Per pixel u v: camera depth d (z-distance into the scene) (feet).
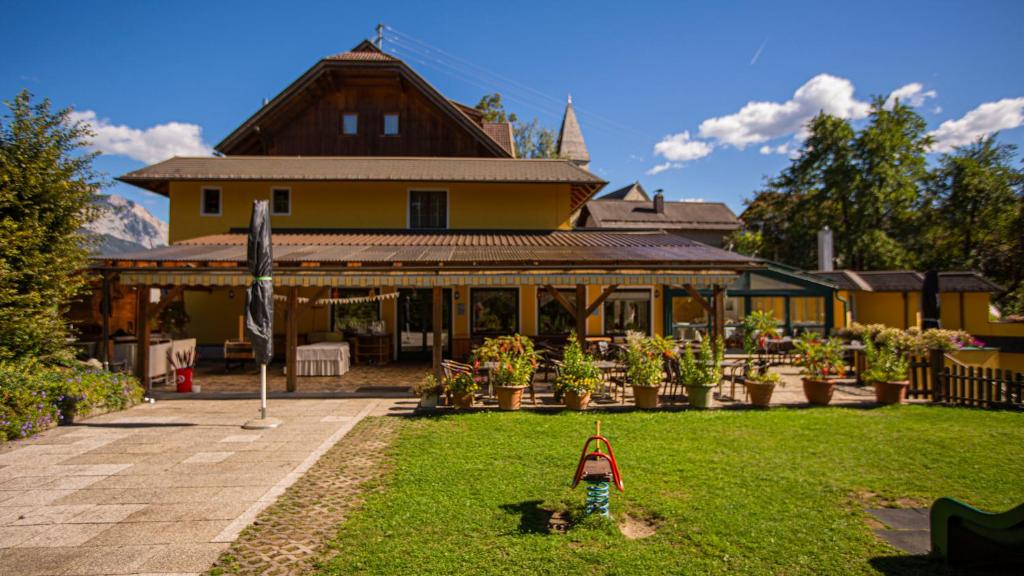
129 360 49.83
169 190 70.28
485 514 19.19
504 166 75.97
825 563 15.88
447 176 70.38
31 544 17.43
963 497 21.02
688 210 162.61
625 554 16.20
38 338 37.14
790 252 135.03
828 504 20.21
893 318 80.07
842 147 124.98
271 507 20.24
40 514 19.83
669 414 35.58
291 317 44.50
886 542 17.26
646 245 58.03
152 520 19.26
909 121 123.95
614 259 45.14
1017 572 15.33
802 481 22.57
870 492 21.56
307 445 29.04
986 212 115.75
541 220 73.20
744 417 34.58
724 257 47.62
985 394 37.68
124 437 30.89
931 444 28.14
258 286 34.53
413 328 71.05
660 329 71.72
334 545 16.87
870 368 40.75
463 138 85.15
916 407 37.52
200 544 17.34
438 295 42.57
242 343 57.93
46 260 37.60
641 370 37.32
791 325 71.10
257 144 86.79
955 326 80.18
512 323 70.38
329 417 35.83
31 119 37.60
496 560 15.90
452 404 38.86
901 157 123.24
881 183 123.13
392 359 69.82
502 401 36.99
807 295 66.74
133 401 39.96
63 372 36.70
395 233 69.67
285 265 44.29
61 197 38.50
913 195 121.39
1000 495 21.24
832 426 32.04
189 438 30.66
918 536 17.71
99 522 19.11
